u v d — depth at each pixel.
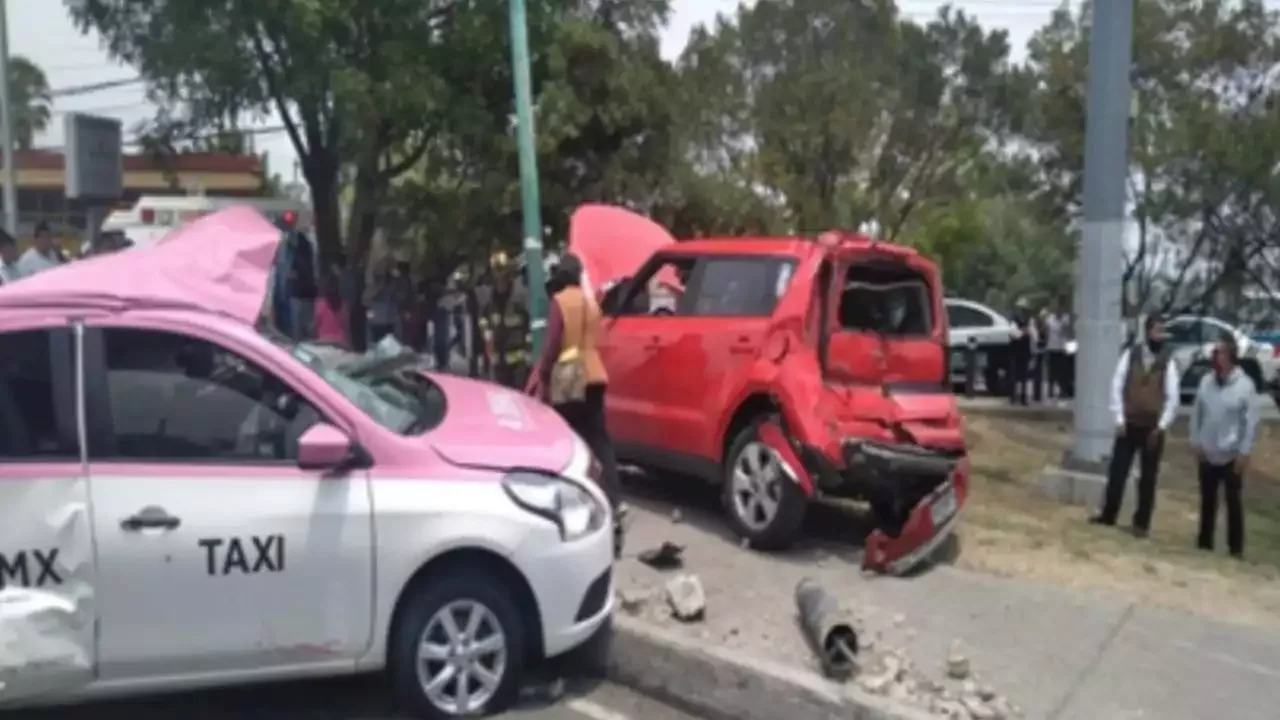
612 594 5.88
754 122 25.58
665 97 17.95
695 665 5.84
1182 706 5.55
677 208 19.84
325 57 14.05
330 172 17.00
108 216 18.58
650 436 8.65
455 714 5.43
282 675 5.19
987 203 40.38
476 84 15.42
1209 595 7.37
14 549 4.86
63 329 5.10
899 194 27.92
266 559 5.09
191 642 5.04
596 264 10.01
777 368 7.62
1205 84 24.45
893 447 7.44
